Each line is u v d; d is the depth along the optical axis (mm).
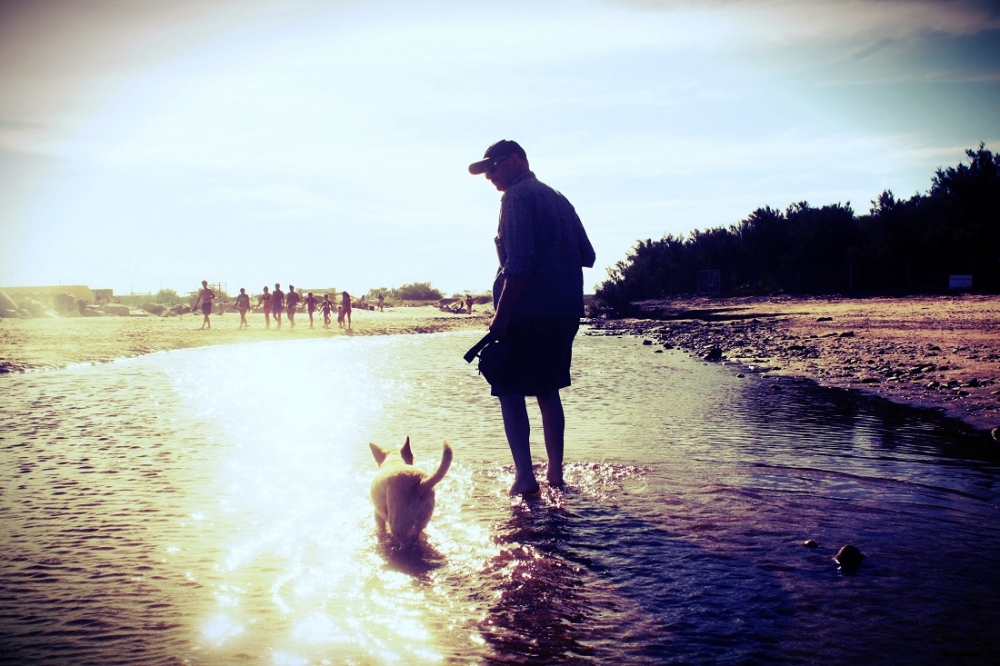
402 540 3131
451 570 2871
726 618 2371
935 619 2332
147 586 2709
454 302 69500
